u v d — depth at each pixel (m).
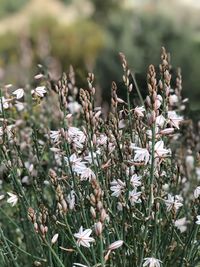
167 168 0.75
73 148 0.65
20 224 0.81
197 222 0.62
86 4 3.10
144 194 0.65
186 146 0.98
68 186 0.69
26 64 1.70
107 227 0.64
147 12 2.26
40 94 0.69
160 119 0.59
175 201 0.64
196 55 1.89
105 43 2.37
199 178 0.86
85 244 0.57
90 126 0.61
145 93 0.97
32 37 2.80
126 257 0.68
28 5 3.24
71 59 2.73
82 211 0.63
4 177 0.84
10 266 0.70
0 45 2.88
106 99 1.46
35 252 0.72
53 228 0.69
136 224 0.68
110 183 0.66
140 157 0.59
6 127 0.67
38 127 0.97
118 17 2.38
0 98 0.67
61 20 3.01
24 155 0.90
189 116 1.11
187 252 0.68
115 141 0.68
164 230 0.69
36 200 0.74
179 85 0.92
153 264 0.60
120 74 1.78
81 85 1.15
